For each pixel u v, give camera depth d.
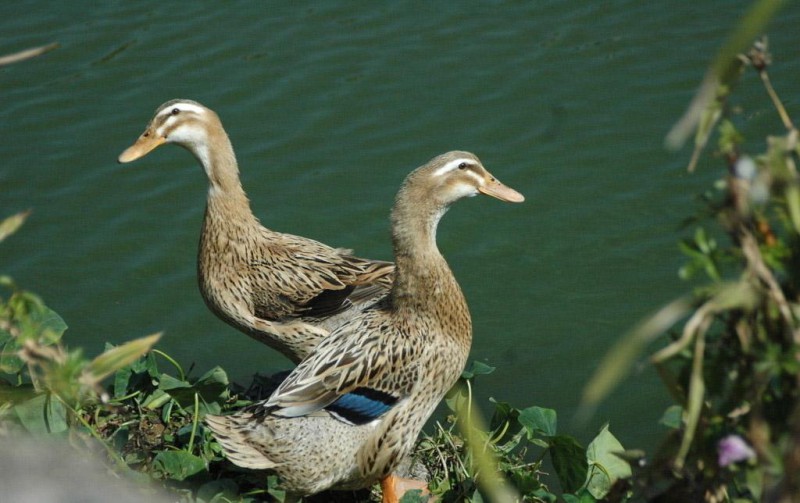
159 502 4.83
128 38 17.03
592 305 12.16
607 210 13.47
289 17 17.59
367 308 9.34
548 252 12.98
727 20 16.53
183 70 16.30
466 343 9.13
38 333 7.18
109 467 8.00
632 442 10.25
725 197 4.91
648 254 12.76
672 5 17.12
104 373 5.89
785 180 4.69
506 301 12.31
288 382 8.41
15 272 12.95
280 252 10.88
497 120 15.06
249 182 14.27
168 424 9.16
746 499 5.71
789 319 4.77
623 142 14.45
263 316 10.79
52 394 7.65
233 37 17.08
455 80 15.87
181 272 13.11
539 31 16.83
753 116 14.27
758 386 4.96
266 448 8.09
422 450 9.27
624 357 4.43
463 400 9.38
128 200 14.20
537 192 13.86
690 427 4.93
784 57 15.41
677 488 5.84
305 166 14.52
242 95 15.79
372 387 8.52
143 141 10.77
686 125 4.36
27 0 18.06
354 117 15.31
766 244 4.92
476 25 17.11
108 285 12.87
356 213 13.75
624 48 16.17
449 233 13.45
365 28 17.23
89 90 15.91
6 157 14.73
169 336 12.16
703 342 4.98
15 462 4.66
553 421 8.69
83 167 14.60
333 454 8.34
